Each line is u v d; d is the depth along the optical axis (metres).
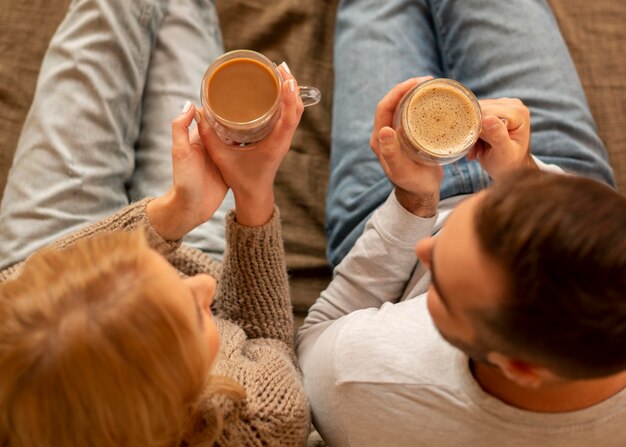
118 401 0.50
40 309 0.49
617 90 1.27
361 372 0.72
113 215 0.83
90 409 0.49
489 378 0.61
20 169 1.06
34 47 1.30
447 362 0.66
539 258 0.43
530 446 0.63
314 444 1.01
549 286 0.43
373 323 0.77
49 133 1.06
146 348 0.50
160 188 1.12
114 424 0.51
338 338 0.77
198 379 0.57
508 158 0.80
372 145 0.87
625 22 1.31
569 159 1.05
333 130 1.17
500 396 0.62
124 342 0.49
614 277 0.41
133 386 0.50
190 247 0.98
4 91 1.27
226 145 0.76
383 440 0.72
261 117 0.72
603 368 0.47
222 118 0.72
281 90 0.73
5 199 1.08
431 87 0.77
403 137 0.78
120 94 1.11
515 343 0.48
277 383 0.77
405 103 0.77
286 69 0.78
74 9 1.12
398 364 0.70
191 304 0.56
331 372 0.76
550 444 0.62
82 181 1.05
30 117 1.10
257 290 0.89
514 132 0.83
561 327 0.44
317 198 1.25
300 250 1.20
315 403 0.81
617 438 0.63
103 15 1.09
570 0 1.33
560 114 1.08
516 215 0.44
